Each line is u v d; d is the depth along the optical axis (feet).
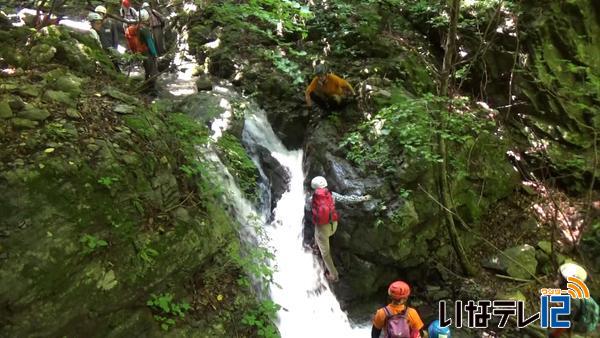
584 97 27.07
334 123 23.18
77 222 12.25
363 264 20.71
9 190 11.57
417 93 25.62
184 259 14.33
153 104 17.46
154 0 27.04
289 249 21.36
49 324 11.57
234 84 25.99
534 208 24.56
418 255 21.20
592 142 26.32
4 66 15.28
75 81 15.76
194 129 17.85
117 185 13.38
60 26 19.16
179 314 14.12
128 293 12.98
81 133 13.70
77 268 12.03
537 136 26.50
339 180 21.15
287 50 27.07
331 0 28.58
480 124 22.50
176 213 14.71
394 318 14.33
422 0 28.02
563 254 23.09
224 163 19.70
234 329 14.94
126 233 13.15
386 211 20.30
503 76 27.12
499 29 26.63
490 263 22.12
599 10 27.73
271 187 22.36
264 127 24.23
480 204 23.40
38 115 13.33
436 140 21.35
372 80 24.44
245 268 16.05
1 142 12.36
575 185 25.53
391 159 21.25
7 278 10.89
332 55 26.84
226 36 27.99
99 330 12.62
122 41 30.53
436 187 21.33
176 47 28.35
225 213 17.16
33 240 11.47
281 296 19.30
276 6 18.24
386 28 28.30
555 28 26.73
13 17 19.66
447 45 19.15
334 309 20.66
